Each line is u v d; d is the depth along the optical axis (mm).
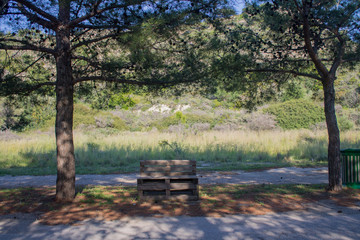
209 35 7535
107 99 9109
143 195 6879
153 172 6914
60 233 4828
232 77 7801
